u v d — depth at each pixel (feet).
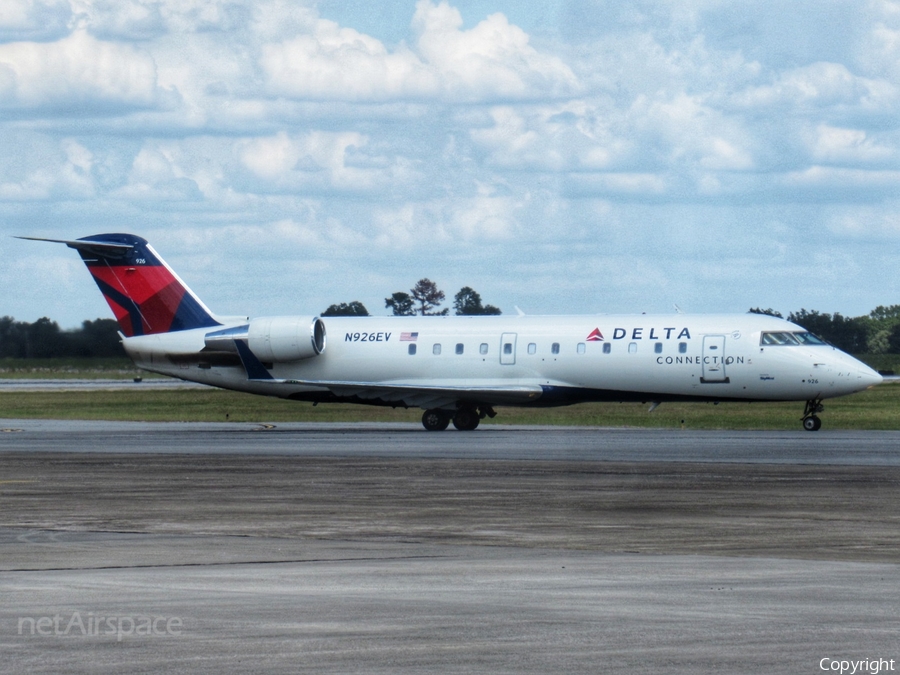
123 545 204.64
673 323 565.94
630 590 160.76
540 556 191.11
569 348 573.33
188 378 625.41
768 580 168.04
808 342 551.18
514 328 585.63
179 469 357.00
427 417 592.60
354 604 151.74
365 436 528.63
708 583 165.89
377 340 604.08
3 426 636.48
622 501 268.21
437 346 593.42
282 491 294.46
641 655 125.18
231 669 120.16
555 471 342.23
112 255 629.51
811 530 220.23
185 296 625.82
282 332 597.93
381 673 118.52
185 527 228.63
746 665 121.19
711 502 264.93
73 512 253.03
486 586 164.14
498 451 422.41
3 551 197.57
